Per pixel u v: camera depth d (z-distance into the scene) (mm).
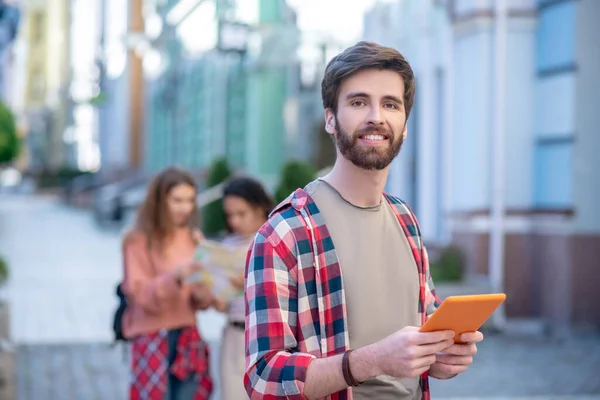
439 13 11297
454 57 10336
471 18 9984
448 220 10531
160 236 4402
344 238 2135
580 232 9609
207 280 4102
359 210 2178
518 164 10023
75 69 46188
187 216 4465
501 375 7516
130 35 23250
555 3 9711
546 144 9859
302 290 2061
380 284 2143
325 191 2184
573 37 9516
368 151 2094
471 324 1953
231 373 4094
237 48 13914
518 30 9938
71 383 7180
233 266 4125
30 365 7863
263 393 1968
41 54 54906
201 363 4285
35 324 10188
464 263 10117
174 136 22531
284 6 15523
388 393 2125
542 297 9930
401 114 2139
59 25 52906
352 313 2107
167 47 23266
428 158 11531
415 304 2203
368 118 2088
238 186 4320
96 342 9023
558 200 9719
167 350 4238
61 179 51000
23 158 57031
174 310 4242
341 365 1927
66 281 14586
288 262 2057
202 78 23109
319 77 16703
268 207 4371
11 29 18281
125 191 30594
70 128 51219
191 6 19031
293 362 1948
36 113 55406
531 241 9984
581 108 9562
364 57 2098
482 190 10023
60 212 37469
